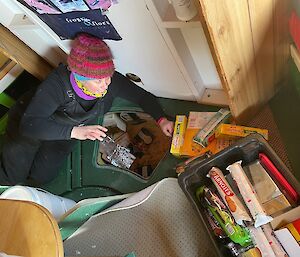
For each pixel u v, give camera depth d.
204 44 1.44
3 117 1.96
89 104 1.56
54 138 1.56
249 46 1.23
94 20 1.34
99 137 1.54
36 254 0.88
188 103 1.77
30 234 0.90
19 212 0.94
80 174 1.80
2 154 1.78
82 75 1.36
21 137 1.69
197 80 1.63
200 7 0.93
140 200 1.39
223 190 1.15
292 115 1.50
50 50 1.75
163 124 1.68
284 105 1.56
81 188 1.78
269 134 1.61
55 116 1.58
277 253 1.08
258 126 1.63
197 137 1.57
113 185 1.75
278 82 1.58
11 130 1.72
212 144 1.56
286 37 1.40
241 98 1.42
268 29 1.26
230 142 1.54
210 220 1.18
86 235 1.39
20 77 1.95
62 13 1.33
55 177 1.83
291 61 1.44
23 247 0.89
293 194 1.14
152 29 1.32
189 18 1.21
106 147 1.83
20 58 1.72
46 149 1.74
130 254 1.06
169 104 1.79
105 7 1.25
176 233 1.33
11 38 1.70
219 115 1.59
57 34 1.52
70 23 1.39
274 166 1.17
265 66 1.42
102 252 1.35
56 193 1.80
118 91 1.64
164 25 1.27
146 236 1.33
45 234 0.89
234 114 1.47
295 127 1.49
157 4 1.21
